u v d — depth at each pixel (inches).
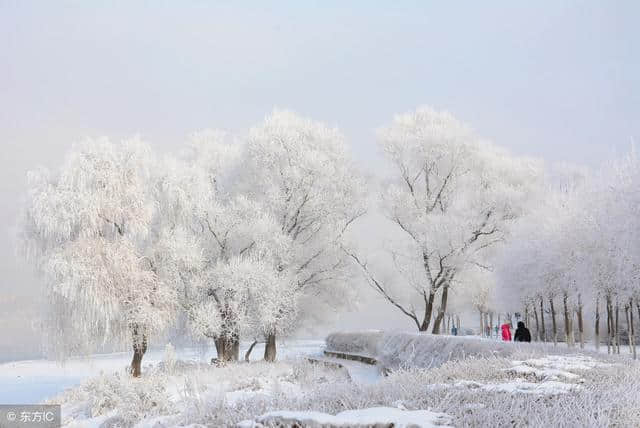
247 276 1263.5
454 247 1631.4
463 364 454.6
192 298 1269.7
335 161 1550.2
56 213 1082.7
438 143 1753.2
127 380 665.0
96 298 1056.8
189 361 1248.8
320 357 1724.9
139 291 1122.7
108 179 1131.9
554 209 1392.7
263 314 1262.3
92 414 649.6
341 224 1533.0
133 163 1170.0
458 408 283.6
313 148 1541.6
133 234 1141.7
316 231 1526.8
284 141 1486.2
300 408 312.3
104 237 1135.0
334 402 319.6
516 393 312.2
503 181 1785.2
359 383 364.8
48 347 1095.0
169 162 1267.2
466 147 1774.1
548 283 1284.4
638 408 283.1
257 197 1492.4
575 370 417.4
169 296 1175.6
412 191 1806.1
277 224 1398.9
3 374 1759.4
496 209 1708.9
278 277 1353.3
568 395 303.7
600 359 515.8
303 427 261.3
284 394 345.1
